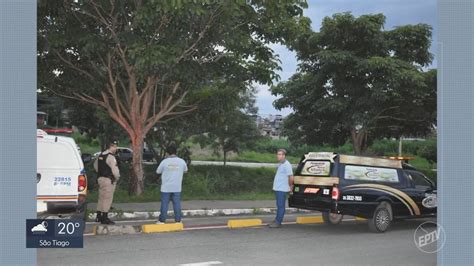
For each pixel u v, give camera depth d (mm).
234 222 12391
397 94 18781
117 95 17438
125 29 13656
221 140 27375
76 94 17156
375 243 10570
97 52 14703
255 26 15289
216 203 16281
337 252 9414
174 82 16672
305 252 9305
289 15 15648
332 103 19547
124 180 18469
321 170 12172
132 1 13008
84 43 14156
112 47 14633
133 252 8789
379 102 19359
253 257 8672
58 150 9531
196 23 13594
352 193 11844
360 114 19531
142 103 16953
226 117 22078
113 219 12969
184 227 11906
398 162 12977
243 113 26922
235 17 13656
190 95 18688
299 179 12562
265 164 44844
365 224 13656
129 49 13461
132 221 12766
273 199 18422
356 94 19844
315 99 20844
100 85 16734
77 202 9492
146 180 20812
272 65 17031
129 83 16453
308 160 12602
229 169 26281
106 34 14578
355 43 20188
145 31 13492
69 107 21516
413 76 18250
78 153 9695
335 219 13602
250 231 11695
